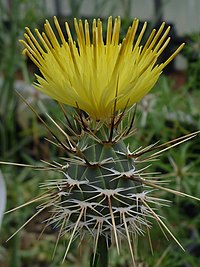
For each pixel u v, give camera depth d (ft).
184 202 0.90
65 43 0.36
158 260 0.69
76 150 0.36
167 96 0.89
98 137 0.37
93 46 0.35
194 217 0.92
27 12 0.89
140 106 0.87
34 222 0.88
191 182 0.84
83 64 0.35
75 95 0.36
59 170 0.38
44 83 0.36
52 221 0.37
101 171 0.36
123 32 0.82
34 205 0.87
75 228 0.35
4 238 0.88
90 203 0.36
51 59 0.36
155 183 0.39
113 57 0.35
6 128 0.91
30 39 0.37
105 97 0.36
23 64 0.91
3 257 0.89
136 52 0.36
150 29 0.89
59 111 0.83
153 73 0.36
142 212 0.37
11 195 0.86
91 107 0.36
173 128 0.93
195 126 0.94
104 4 0.91
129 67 0.35
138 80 0.35
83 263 0.78
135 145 0.79
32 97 0.90
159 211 0.76
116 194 0.36
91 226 0.36
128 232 0.36
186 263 0.87
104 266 0.38
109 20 0.36
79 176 0.36
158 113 0.88
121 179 0.36
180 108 0.94
